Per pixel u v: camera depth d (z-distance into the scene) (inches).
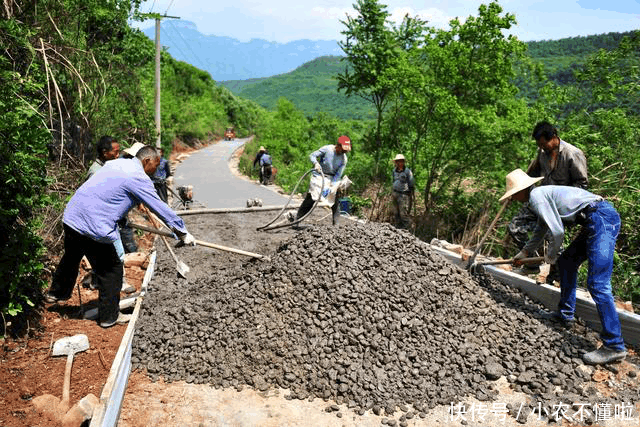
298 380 149.7
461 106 429.4
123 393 139.9
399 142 528.7
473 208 434.3
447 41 430.0
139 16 409.7
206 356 158.4
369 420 135.7
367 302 172.7
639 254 271.9
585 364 162.9
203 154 1188.5
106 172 165.0
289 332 164.6
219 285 202.8
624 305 206.7
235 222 362.9
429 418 136.9
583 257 176.4
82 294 201.0
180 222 176.4
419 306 173.9
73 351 151.1
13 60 222.5
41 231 215.8
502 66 411.5
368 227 214.5
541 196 170.2
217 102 1978.3
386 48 516.4
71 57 277.6
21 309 151.5
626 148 337.4
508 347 167.0
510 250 326.0
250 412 137.0
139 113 466.6
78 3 311.6
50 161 242.7
